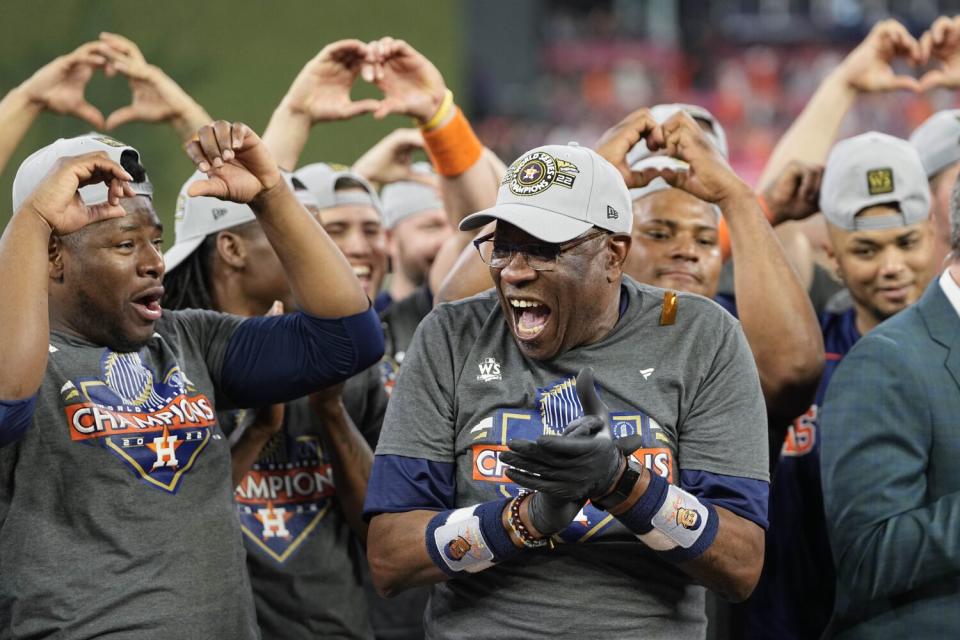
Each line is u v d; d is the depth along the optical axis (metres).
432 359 9.38
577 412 8.98
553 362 9.21
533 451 7.98
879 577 9.92
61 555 8.84
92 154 8.88
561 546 8.95
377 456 9.32
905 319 10.61
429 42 35.50
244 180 9.60
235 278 12.05
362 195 15.00
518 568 9.00
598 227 8.94
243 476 11.05
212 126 9.46
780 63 56.66
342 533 11.91
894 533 9.85
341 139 33.41
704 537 8.56
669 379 9.11
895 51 15.84
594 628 8.90
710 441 9.05
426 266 20.25
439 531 8.70
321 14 32.88
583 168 8.99
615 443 8.38
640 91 55.84
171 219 28.80
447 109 13.30
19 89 13.97
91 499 8.98
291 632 11.55
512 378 9.20
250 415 11.45
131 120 14.39
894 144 13.23
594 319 9.16
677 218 11.91
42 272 8.62
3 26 29.27
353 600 11.84
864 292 13.20
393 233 20.56
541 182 8.94
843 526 10.26
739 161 54.31
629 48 56.44
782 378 10.98
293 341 10.20
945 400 10.14
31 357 8.48
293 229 9.86
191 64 31.50
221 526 9.45
